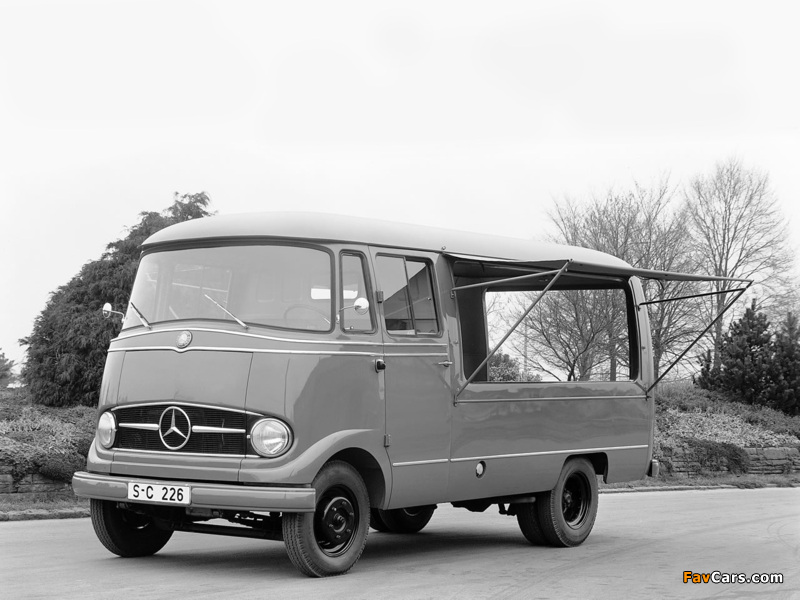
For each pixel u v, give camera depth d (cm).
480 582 887
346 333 909
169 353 892
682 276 1150
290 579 862
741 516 1567
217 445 862
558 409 1159
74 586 804
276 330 874
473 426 1040
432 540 1216
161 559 977
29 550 1014
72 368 1930
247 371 859
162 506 925
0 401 1980
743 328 3191
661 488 2212
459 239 1077
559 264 1038
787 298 4166
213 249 925
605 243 3659
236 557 1006
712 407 2928
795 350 3105
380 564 985
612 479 1244
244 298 894
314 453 855
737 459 2570
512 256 1130
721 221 4194
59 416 1653
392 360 948
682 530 1363
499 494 1077
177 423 877
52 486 1417
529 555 1086
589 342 1283
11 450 1407
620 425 1255
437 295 1023
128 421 908
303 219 915
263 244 909
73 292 2027
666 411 2842
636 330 1311
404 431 952
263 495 829
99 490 895
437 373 1000
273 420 849
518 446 1099
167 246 955
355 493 902
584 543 1208
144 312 941
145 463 884
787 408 3047
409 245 1002
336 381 887
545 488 1139
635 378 1302
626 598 830
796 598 851
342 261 922
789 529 1380
